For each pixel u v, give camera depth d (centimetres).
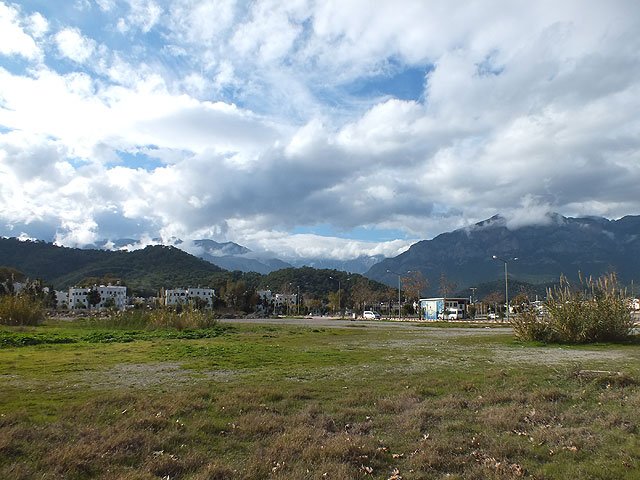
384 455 666
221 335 2997
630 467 618
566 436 741
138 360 1627
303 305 13575
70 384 1151
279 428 774
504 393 1021
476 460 652
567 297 2597
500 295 12081
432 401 974
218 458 650
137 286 15925
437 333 3391
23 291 4391
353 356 1761
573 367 1393
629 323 2503
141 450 661
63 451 635
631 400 955
